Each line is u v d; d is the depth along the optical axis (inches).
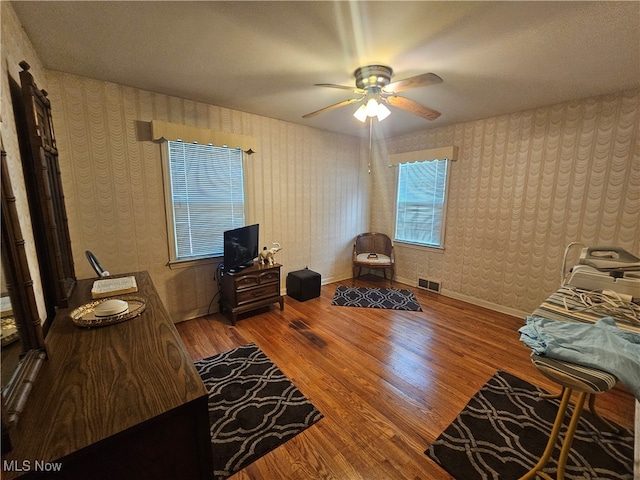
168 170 108.0
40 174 57.0
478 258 138.9
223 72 84.0
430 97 101.9
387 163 176.4
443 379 83.8
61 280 61.1
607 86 90.7
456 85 90.9
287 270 153.9
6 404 31.2
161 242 110.7
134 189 102.0
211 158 118.3
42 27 61.1
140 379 38.3
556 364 39.9
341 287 168.2
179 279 117.6
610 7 52.8
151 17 57.8
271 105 114.7
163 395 35.4
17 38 56.9
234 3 53.4
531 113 115.4
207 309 127.2
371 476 54.9
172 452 35.2
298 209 152.6
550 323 50.1
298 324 119.5
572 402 73.3
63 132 87.5
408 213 169.0
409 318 126.2
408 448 60.8
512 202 124.4
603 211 101.8
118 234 100.7
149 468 33.9
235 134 119.9
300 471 55.8
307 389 79.1
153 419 32.0
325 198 164.4
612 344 41.5
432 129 150.2
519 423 67.4
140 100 98.9
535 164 116.3
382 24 59.7
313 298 149.0
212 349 99.5
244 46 69.2
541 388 79.7
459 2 52.6
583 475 54.4
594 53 70.1
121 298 66.6
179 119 106.8
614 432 64.2
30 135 55.5
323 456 58.9
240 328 115.3
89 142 92.0
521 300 126.0
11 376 35.8
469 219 140.3
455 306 139.7
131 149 99.6
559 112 108.3
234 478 54.3
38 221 58.7
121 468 32.3
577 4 52.3
